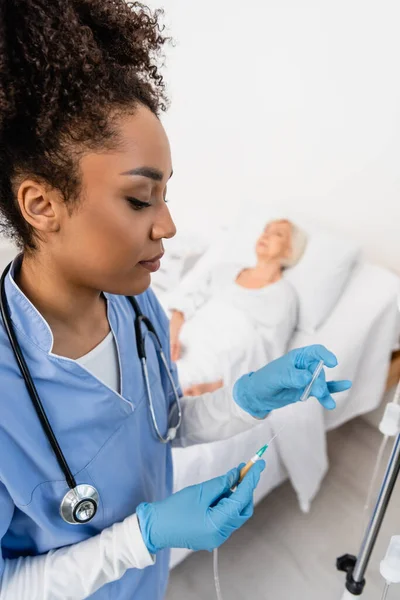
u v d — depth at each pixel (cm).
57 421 57
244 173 220
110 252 50
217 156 228
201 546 62
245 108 205
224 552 151
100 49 48
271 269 175
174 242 220
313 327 168
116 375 66
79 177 47
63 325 58
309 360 72
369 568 132
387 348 168
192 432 81
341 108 175
